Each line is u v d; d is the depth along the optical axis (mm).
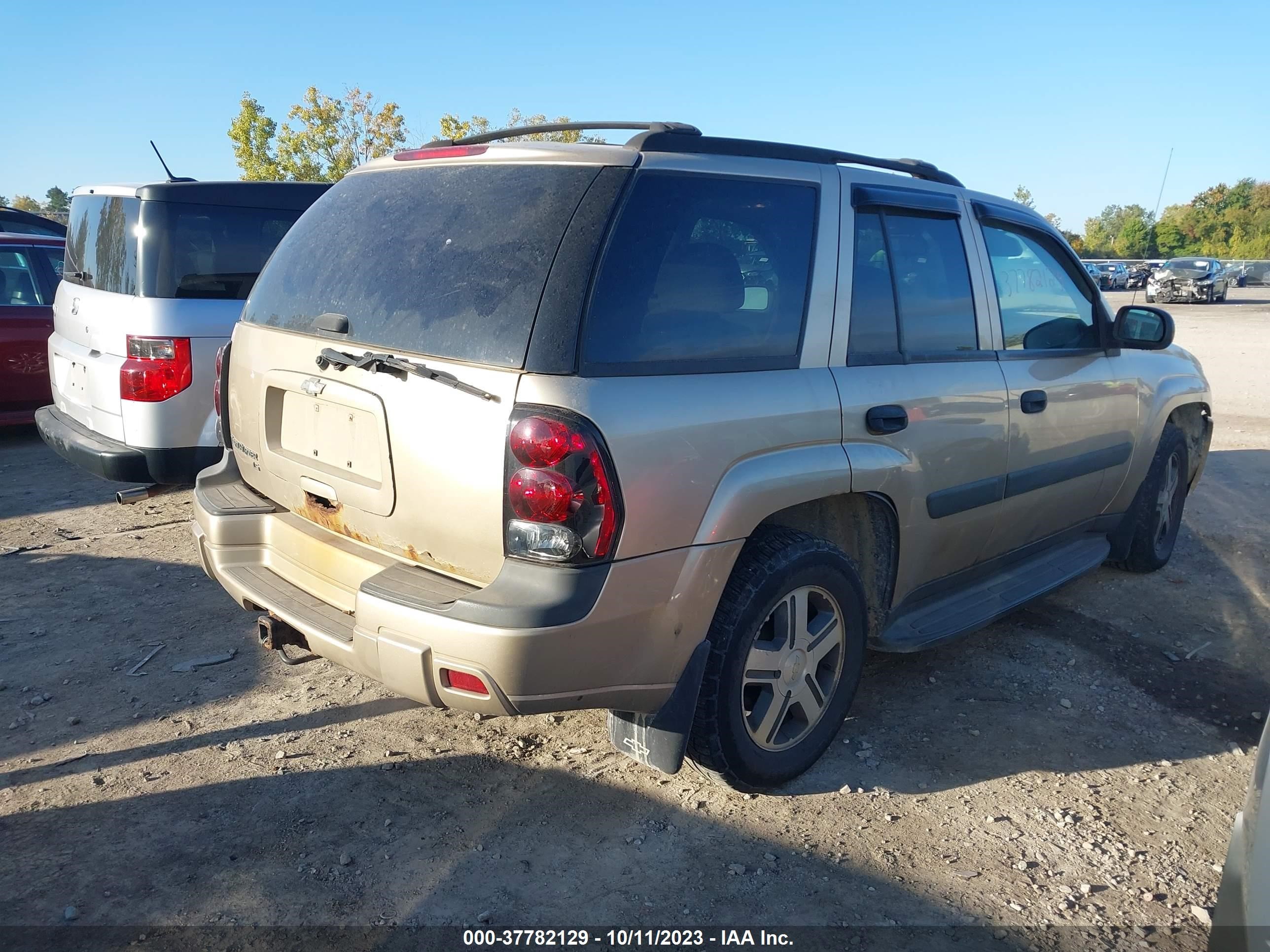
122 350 5531
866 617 3307
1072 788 3221
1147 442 4859
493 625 2377
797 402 2939
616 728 2926
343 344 2854
